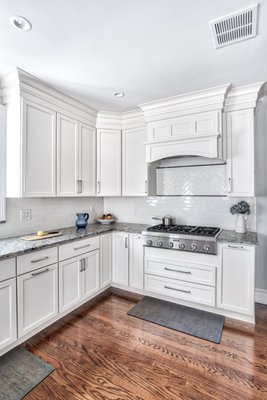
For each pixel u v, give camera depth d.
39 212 2.82
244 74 2.22
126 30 1.60
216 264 2.49
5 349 1.91
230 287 2.43
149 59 1.96
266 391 1.58
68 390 1.60
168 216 3.22
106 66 2.07
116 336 2.19
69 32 1.62
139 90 2.55
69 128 2.81
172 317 2.51
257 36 1.65
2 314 1.84
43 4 1.38
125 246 3.06
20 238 2.43
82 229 3.07
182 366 1.80
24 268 2.00
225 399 1.52
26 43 1.74
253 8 1.41
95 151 3.25
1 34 1.63
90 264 2.79
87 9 1.42
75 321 2.44
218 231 2.78
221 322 2.40
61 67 2.08
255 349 1.99
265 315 2.54
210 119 2.61
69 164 2.82
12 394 1.57
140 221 3.60
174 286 2.74
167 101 2.78
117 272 3.14
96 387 1.62
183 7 1.41
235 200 2.91
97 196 3.50
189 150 2.68
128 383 1.65
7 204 2.46
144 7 1.41
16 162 2.29
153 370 1.77
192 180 3.17
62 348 2.01
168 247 2.71
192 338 2.15
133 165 3.26
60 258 2.37
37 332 2.18
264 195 2.78
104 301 2.89
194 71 2.16
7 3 1.38
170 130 2.83
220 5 1.39
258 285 2.84
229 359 1.87
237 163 2.61
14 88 2.26
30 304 2.06
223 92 2.49
